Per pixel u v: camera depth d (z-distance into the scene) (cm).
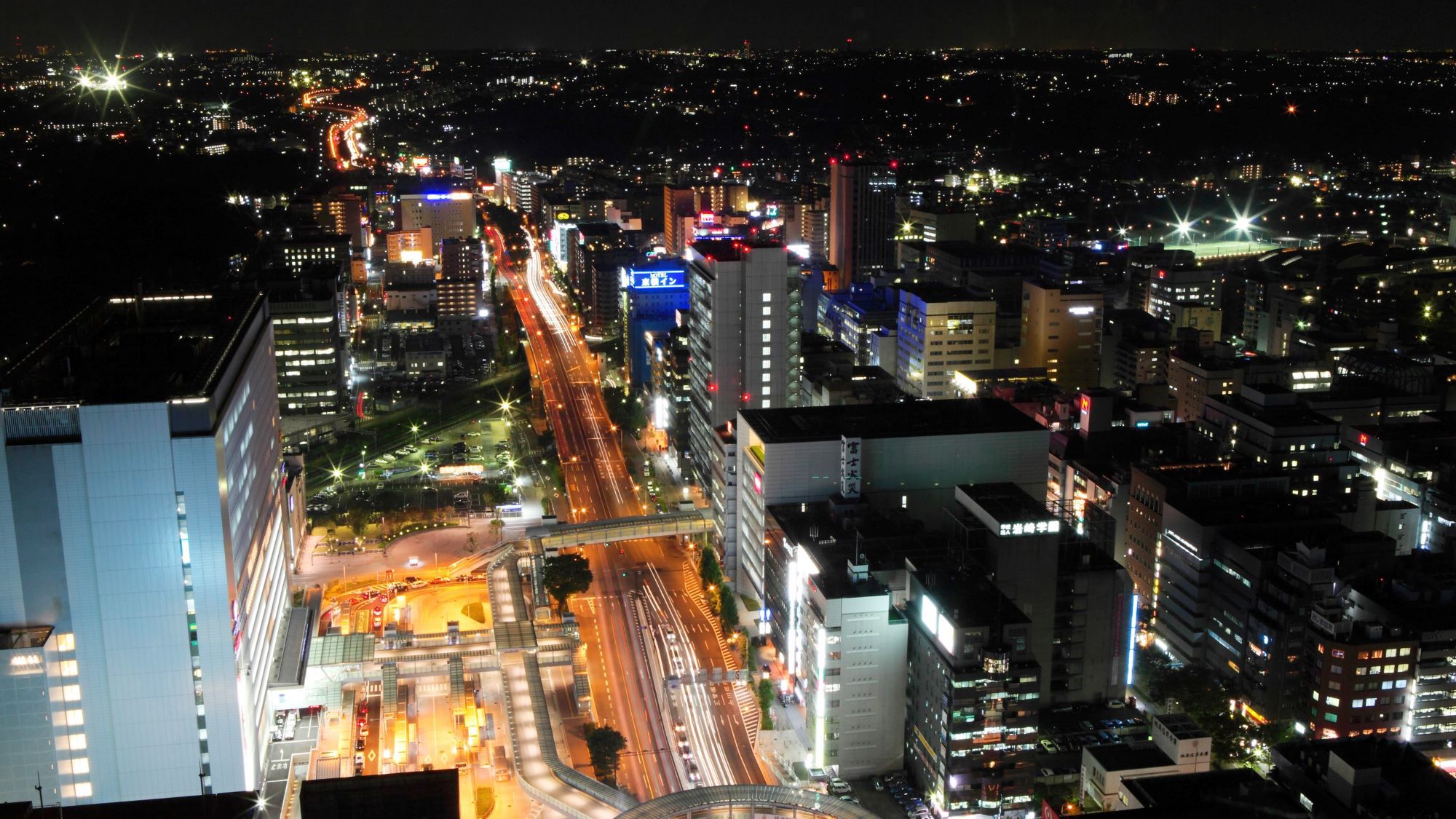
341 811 16988
